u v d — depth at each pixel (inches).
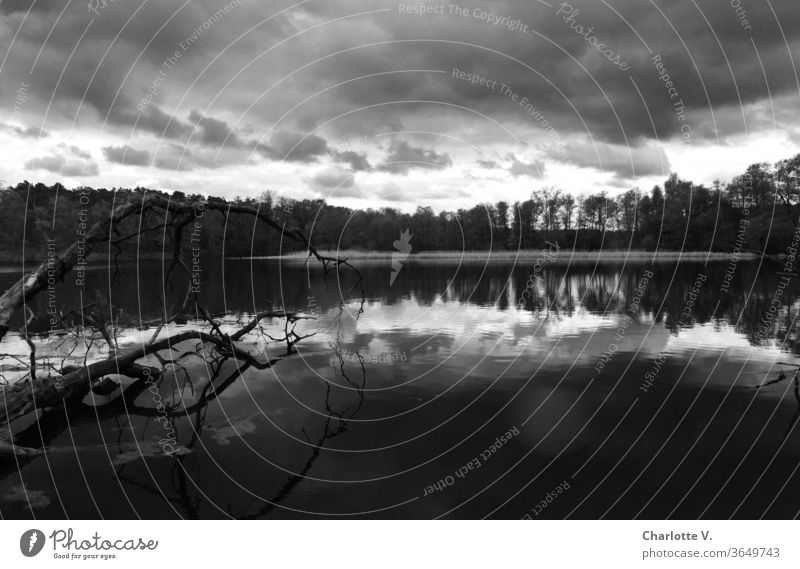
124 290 931.3
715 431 291.4
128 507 223.3
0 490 236.8
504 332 566.6
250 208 474.6
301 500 227.6
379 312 711.1
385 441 287.4
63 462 266.8
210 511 220.2
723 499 225.5
